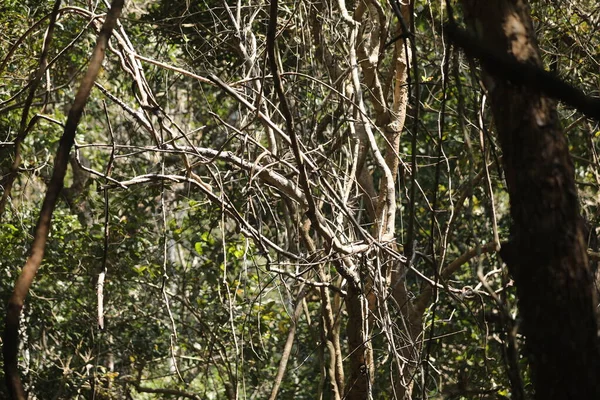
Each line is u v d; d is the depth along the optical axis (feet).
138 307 46.11
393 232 27.78
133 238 42.01
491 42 13.28
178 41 42.60
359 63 33.14
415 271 23.70
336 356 33.22
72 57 44.24
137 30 44.09
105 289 42.42
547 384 12.88
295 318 33.63
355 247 25.43
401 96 31.09
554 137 13.03
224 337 40.73
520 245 13.09
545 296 12.82
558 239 12.79
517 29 13.19
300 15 32.63
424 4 34.60
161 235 39.40
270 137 28.86
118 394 47.62
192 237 43.29
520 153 13.06
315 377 44.39
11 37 37.40
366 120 28.17
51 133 43.29
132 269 40.47
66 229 43.01
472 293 28.84
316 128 32.12
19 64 38.01
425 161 43.34
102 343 46.62
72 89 52.19
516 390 14.19
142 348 46.65
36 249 8.51
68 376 41.65
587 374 12.63
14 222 41.01
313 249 32.96
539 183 12.91
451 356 38.29
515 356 13.39
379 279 25.63
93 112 54.19
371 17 34.37
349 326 30.01
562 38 34.17
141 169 49.98
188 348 43.47
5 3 37.86
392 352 26.00
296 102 34.65
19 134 13.79
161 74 42.29
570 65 34.86
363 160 33.01
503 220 45.50
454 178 42.14
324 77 36.91
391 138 31.19
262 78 24.07
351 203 29.66
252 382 41.50
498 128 13.46
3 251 40.29
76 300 44.11
